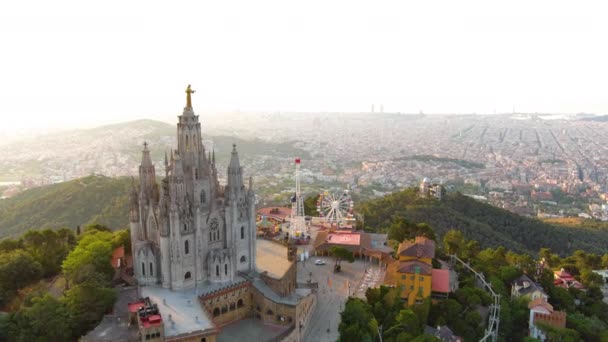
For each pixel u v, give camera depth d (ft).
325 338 433.07
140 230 450.30
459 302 499.10
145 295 417.08
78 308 379.76
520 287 556.51
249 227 476.54
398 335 411.13
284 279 461.78
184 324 369.50
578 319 508.53
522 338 490.90
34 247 511.40
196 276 436.76
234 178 457.27
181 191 418.31
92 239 513.86
